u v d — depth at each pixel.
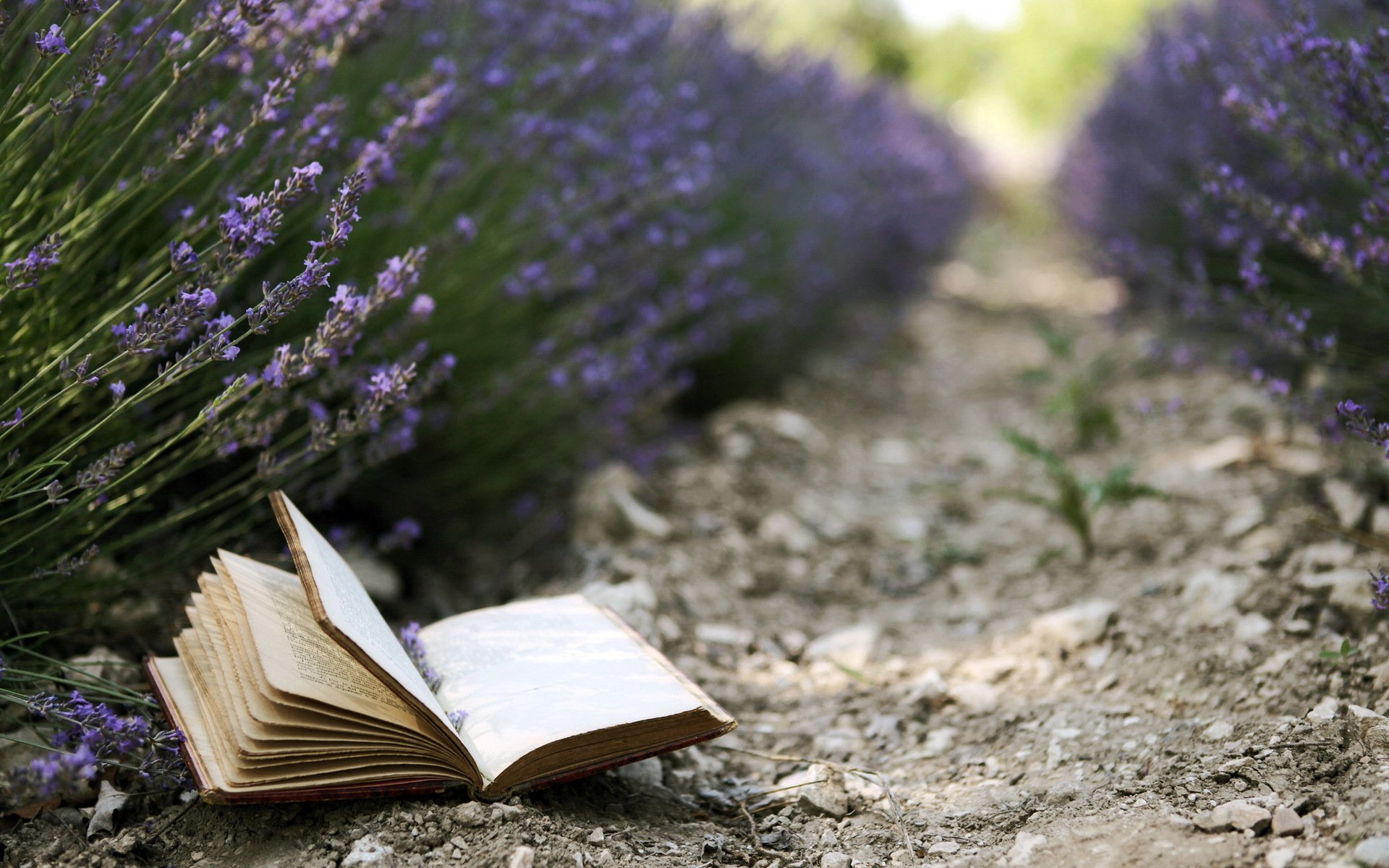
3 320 1.36
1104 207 3.36
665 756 1.39
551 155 1.68
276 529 1.54
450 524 1.68
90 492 1.30
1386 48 1.42
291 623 1.29
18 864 1.24
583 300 1.77
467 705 1.31
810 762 1.39
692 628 1.57
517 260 1.66
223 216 1.28
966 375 3.20
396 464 1.63
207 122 1.38
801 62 2.82
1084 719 1.40
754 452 2.18
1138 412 1.76
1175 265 2.60
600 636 1.38
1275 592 1.47
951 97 10.07
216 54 1.37
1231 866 1.22
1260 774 1.28
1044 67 10.11
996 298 4.61
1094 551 1.67
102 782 1.29
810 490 2.06
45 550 1.35
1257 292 1.52
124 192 1.36
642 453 1.92
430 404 1.63
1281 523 1.58
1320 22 1.69
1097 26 9.79
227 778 1.24
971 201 6.12
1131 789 1.30
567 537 1.71
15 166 1.33
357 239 1.52
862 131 3.27
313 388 1.47
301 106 1.46
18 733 1.30
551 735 1.27
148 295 1.32
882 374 3.19
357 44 1.42
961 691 1.47
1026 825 1.29
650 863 1.26
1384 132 1.43
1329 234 1.69
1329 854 1.21
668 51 2.17
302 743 1.24
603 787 1.34
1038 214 7.07
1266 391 1.60
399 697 1.25
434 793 1.28
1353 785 1.26
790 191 2.67
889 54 9.40
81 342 1.28
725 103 2.27
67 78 1.35
